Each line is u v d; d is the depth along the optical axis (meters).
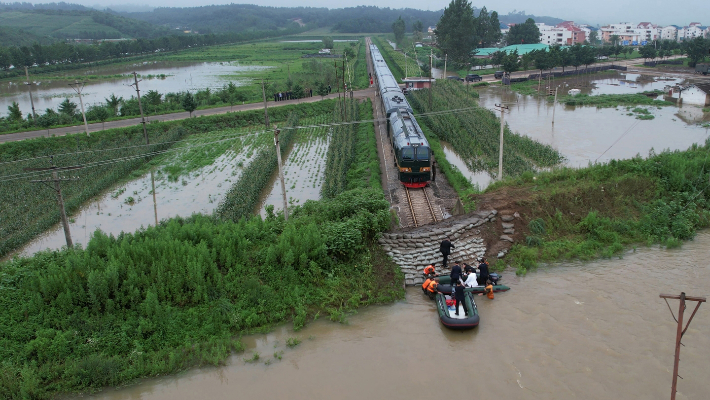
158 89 83.69
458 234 20.05
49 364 13.96
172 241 18.20
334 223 19.72
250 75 98.62
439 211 26.16
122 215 29.69
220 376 13.89
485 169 35.53
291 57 134.38
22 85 93.00
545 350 14.29
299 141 47.22
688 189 24.17
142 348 14.73
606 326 15.30
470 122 49.78
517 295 17.28
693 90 60.09
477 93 73.38
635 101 63.47
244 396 13.02
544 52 92.81
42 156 40.09
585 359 13.81
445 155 39.78
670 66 103.31
